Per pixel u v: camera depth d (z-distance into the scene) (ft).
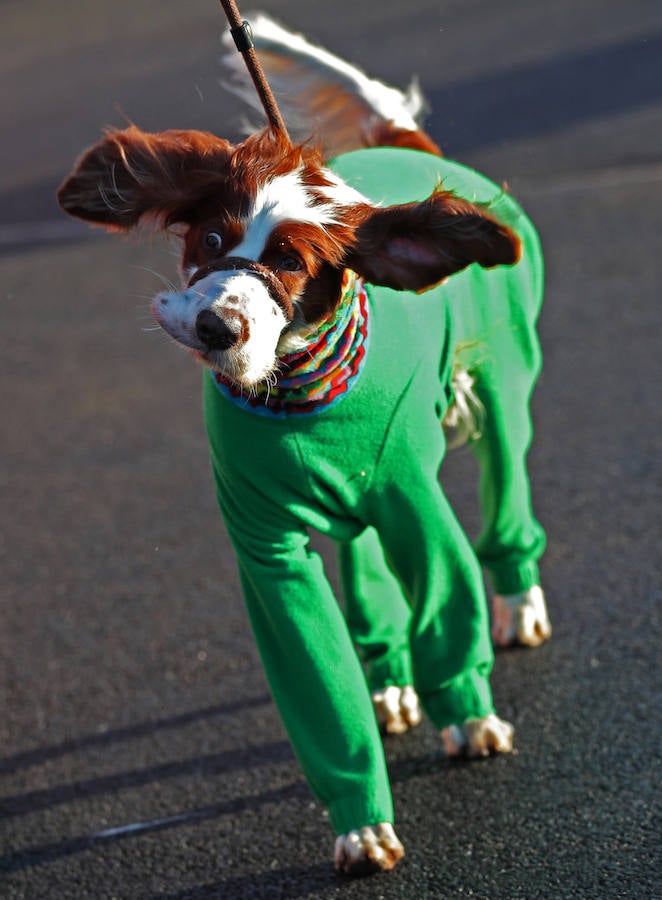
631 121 27.91
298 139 10.21
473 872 9.46
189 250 8.56
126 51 42.98
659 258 21.38
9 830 10.71
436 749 11.05
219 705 12.02
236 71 12.02
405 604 11.34
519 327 11.03
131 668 12.77
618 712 11.07
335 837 10.10
